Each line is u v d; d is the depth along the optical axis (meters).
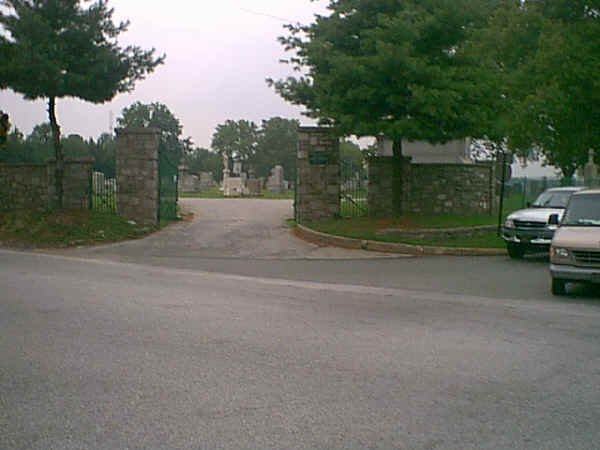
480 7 17.80
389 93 17.52
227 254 17.41
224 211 28.58
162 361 6.34
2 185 23.19
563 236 10.89
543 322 8.57
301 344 7.13
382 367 6.22
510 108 20.53
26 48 18.72
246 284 12.14
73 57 19.80
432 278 13.14
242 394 5.35
